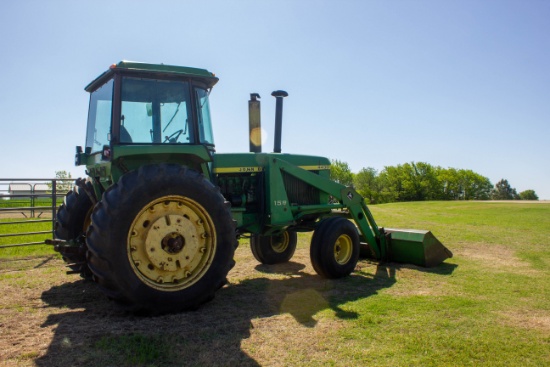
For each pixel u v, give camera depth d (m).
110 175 4.40
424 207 21.91
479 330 3.70
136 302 3.87
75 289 5.14
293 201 6.26
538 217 14.55
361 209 6.63
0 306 4.42
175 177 4.11
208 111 5.11
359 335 3.56
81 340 3.41
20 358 3.06
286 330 3.68
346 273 5.82
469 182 71.88
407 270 6.21
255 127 6.07
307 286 5.32
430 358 3.13
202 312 4.18
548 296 4.78
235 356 3.13
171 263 4.09
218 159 5.48
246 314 4.14
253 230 5.81
